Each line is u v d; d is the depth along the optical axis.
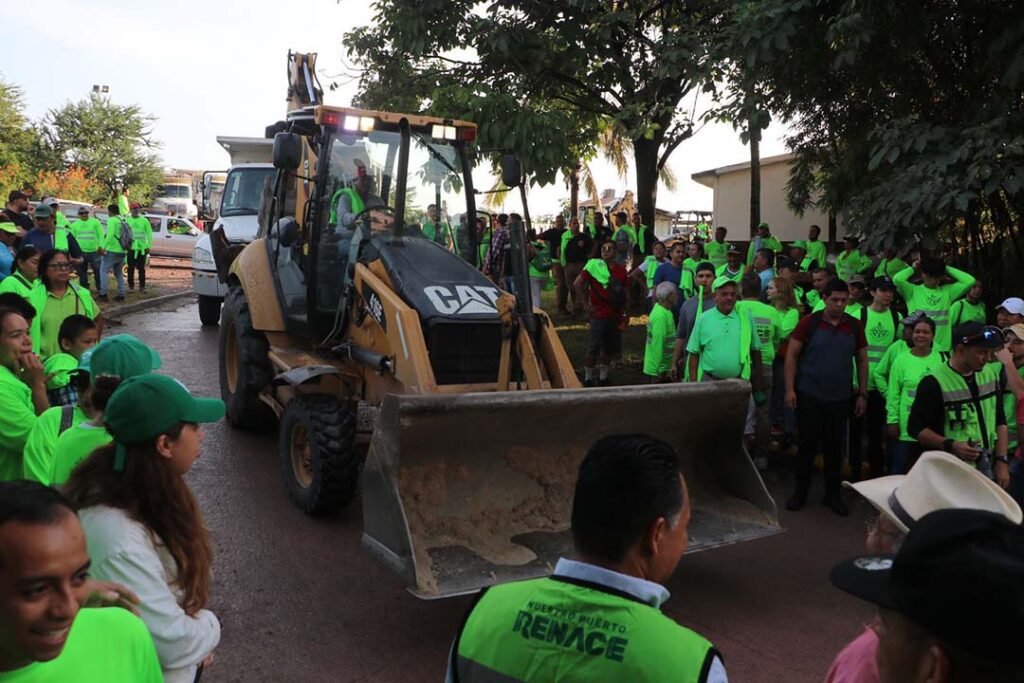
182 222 29.66
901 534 2.01
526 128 13.34
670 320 8.84
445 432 4.45
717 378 7.07
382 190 6.80
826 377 6.56
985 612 1.13
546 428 4.81
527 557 4.48
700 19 14.62
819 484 7.47
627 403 4.84
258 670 4.07
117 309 15.88
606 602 1.75
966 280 8.24
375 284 5.98
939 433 5.73
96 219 16.80
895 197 8.19
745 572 5.50
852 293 8.03
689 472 5.37
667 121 16.33
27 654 1.57
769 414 8.16
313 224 6.72
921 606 1.20
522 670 1.78
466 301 5.89
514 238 5.96
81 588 1.61
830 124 11.12
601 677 1.68
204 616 2.48
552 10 14.45
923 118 9.76
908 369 6.16
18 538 1.51
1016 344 6.09
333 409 5.89
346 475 5.76
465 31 14.38
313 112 7.30
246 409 8.02
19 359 4.16
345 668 4.13
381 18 14.71
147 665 1.85
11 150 42.38
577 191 25.33
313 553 5.48
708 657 1.68
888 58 9.44
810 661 4.33
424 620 4.64
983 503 1.90
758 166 19.98
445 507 4.55
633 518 1.78
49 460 3.53
